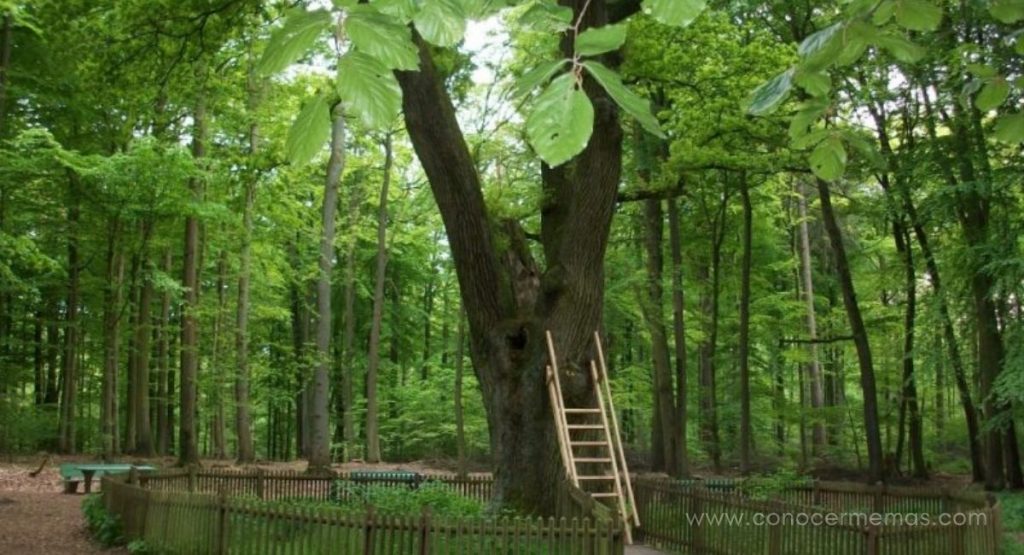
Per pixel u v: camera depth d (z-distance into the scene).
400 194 30.83
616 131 11.25
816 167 2.84
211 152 22.17
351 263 30.14
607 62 11.80
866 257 28.67
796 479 15.80
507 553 7.85
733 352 28.62
